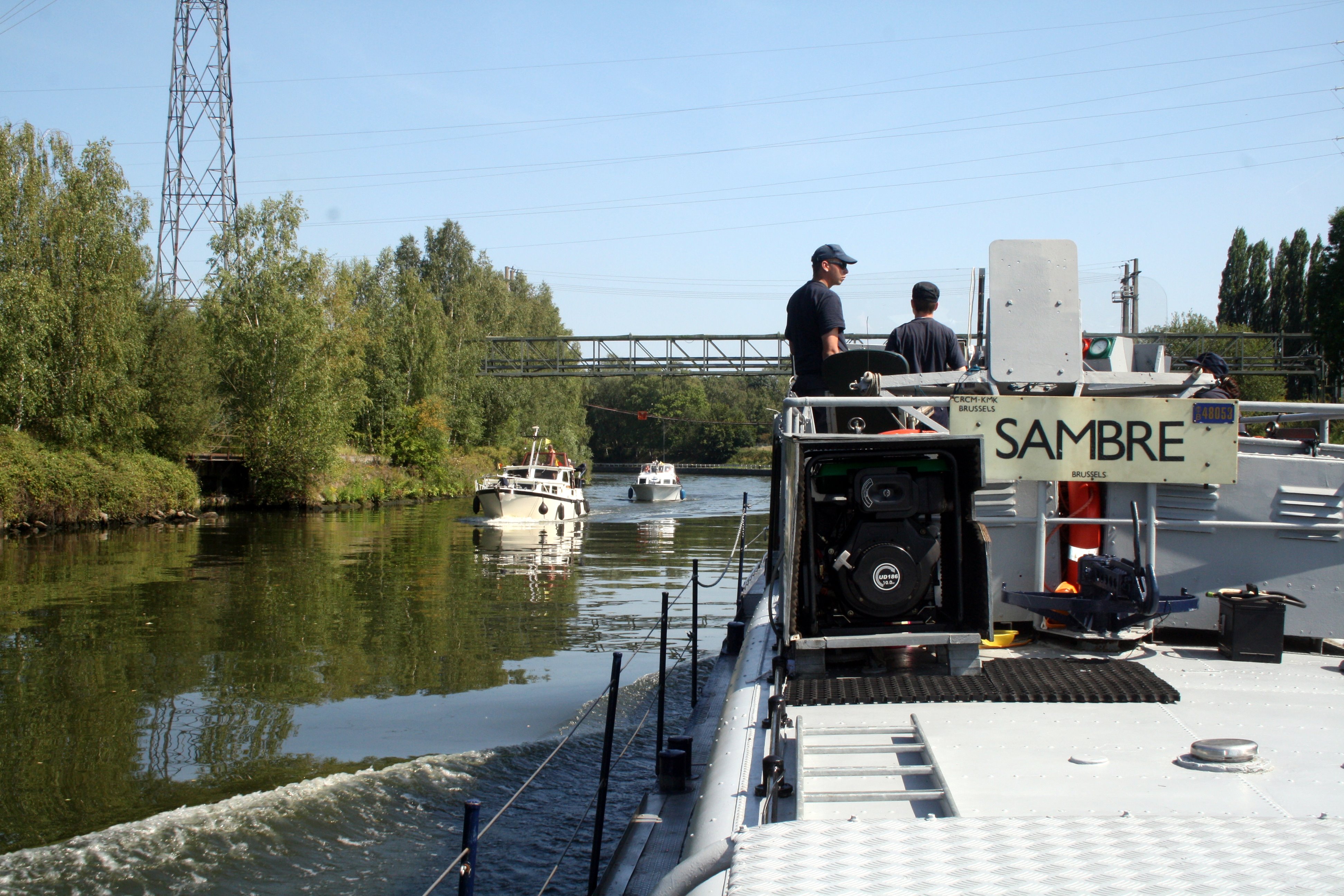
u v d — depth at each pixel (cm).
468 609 1719
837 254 545
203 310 4328
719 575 2247
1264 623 364
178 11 5062
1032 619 409
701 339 5081
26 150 3441
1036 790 241
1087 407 382
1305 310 5494
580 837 670
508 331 7175
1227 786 241
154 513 3534
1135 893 167
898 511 350
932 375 425
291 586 2011
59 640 1417
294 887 590
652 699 1032
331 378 4347
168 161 5059
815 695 324
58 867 618
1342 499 376
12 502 3022
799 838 197
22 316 3234
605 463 10788
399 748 880
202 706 1041
